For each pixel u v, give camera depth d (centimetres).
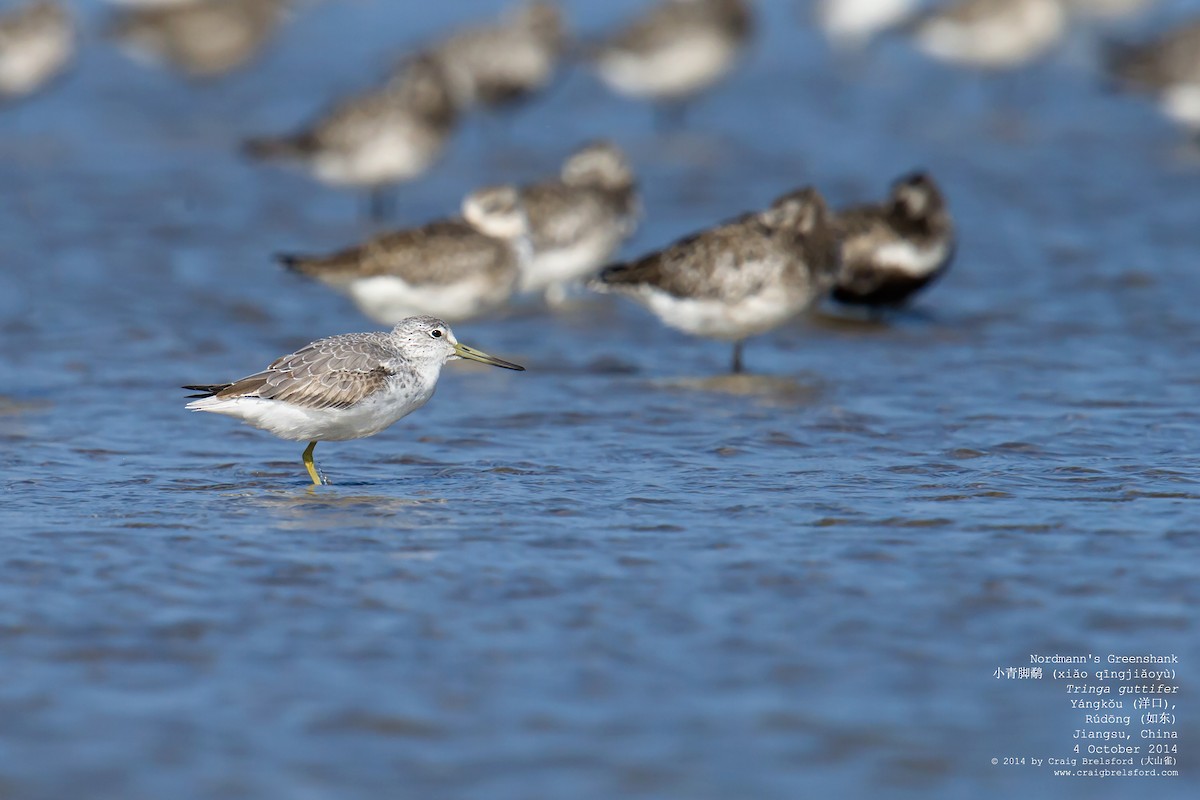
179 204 2741
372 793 843
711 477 1432
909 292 2125
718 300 1819
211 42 3650
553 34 3372
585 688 962
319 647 1018
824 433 1591
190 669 984
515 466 1476
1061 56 4084
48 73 3409
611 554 1198
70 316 2059
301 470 1462
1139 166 3016
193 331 2012
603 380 1830
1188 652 1018
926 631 1050
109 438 1559
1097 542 1220
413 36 4338
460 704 941
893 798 848
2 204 2670
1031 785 864
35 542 1214
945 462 1476
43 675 971
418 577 1145
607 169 2300
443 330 1449
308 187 2933
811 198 1844
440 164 3164
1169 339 1966
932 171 2989
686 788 852
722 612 1080
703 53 3422
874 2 4044
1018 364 1870
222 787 847
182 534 1242
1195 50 3228
